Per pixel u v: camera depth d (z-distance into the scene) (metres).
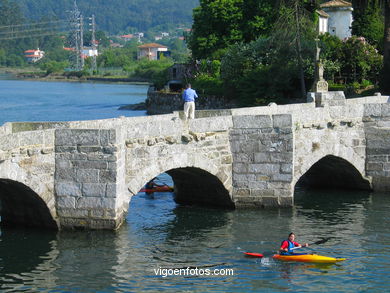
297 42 90.31
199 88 112.12
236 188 42.03
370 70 94.69
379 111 47.50
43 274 30.98
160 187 48.31
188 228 38.56
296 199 46.62
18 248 34.03
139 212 42.25
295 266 32.78
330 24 133.50
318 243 36.22
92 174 35.34
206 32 122.12
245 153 41.62
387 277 31.52
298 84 95.75
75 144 35.25
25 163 33.62
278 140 41.19
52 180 35.53
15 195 36.28
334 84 92.94
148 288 29.78
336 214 42.25
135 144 36.84
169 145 38.38
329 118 45.59
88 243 34.91
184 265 32.56
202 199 44.31
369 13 109.44
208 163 40.34
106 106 137.00
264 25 113.38
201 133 39.84
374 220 40.94
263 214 41.41
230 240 36.44
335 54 93.88
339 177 50.12
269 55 96.38
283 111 48.12
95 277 30.83
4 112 118.31
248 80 96.44
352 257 34.12
